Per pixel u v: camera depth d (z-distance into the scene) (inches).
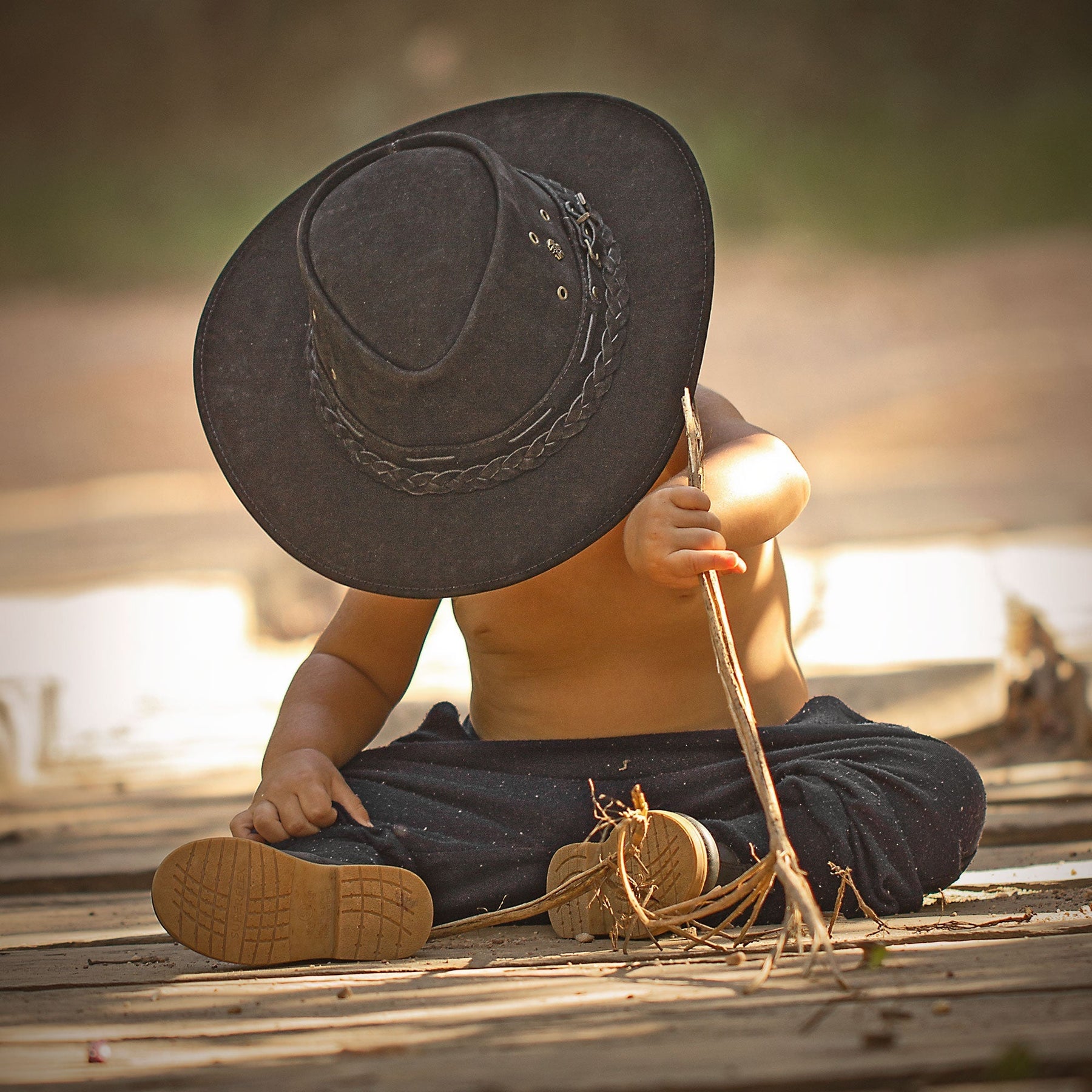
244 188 3390.7
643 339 286.8
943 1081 170.1
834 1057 177.8
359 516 284.4
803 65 3496.6
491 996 223.3
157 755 655.8
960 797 288.4
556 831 291.0
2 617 1034.7
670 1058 181.0
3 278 2982.3
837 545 1039.6
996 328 2416.3
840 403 2112.5
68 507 1786.4
